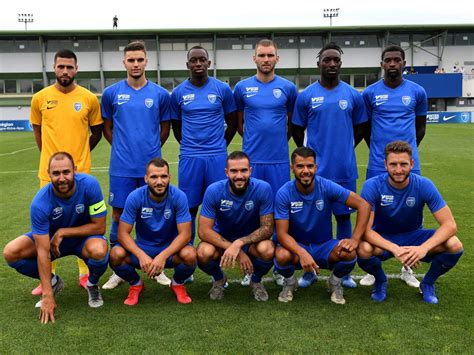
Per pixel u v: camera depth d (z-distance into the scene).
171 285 3.82
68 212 3.60
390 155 3.54
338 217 4.32
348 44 34.62
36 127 4.43
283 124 4.50
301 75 35.16
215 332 3.10
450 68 35.03
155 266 3.54
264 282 4.22
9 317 3.41
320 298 3.76
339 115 4.27
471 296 3.69
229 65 34.56
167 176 3.56
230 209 3.77
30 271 3.67
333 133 4.28
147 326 3.22
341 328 3.14
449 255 3.52
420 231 3.84
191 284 4.17
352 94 4.36
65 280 4.30
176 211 3.70
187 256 3.61
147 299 3.78
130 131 4.31
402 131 4.29
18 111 34.41
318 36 34.50
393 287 3.98
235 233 3.95
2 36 33.12
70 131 4.21
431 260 3.77
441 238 3.50
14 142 21.02
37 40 33.72
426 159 12.63
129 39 34.00
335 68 4.20
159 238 3.79
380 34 34.38
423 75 32.66
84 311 3.52
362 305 3.57
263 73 4.44
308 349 2.85
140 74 4.32
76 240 3.71
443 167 11.12
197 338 3.02
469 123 30.88
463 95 33.81
